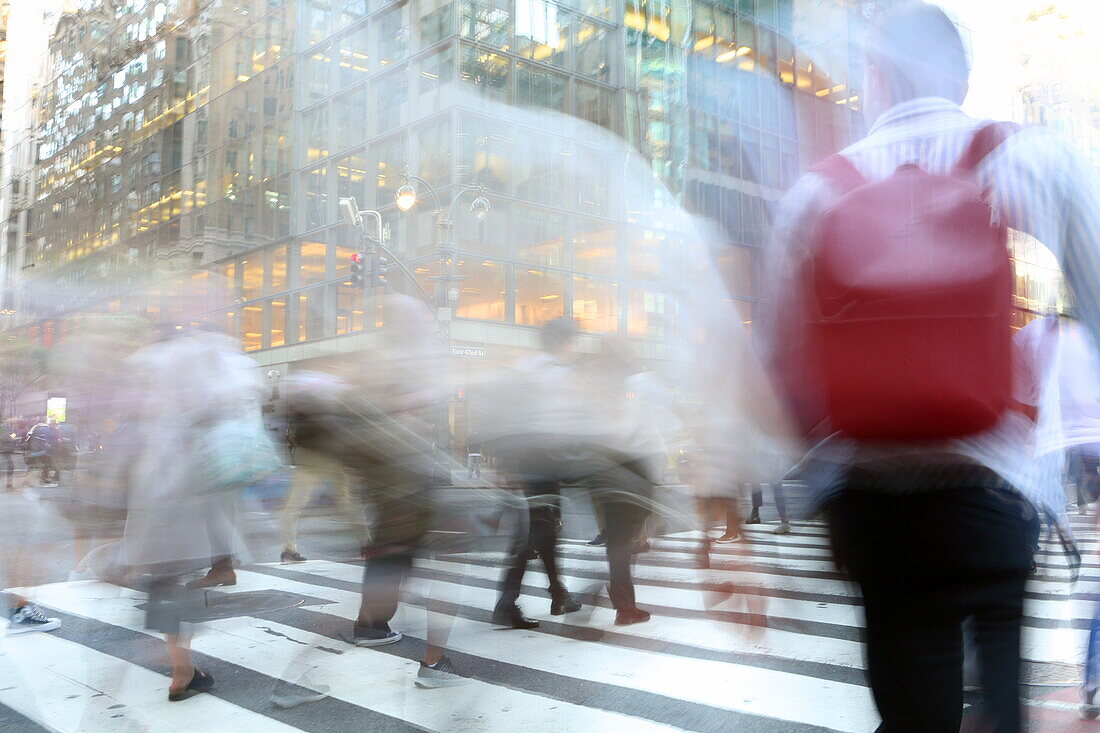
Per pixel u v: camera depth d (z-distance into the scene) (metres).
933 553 1.32
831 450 1.42
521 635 3.38
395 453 2.32
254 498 3.03
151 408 2.94
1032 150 1.31
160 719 2.87
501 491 2.28
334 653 3.08
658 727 2.69
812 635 3.89
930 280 1.32
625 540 2.70
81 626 3.93
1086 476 2.76
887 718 1.41
